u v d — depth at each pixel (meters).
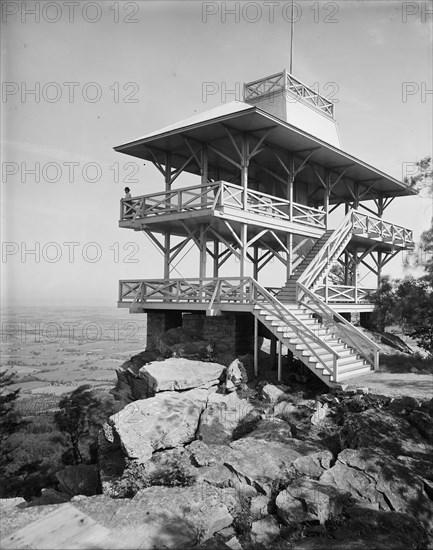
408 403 9.12
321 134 18.56
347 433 8.29
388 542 5.59
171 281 14.89
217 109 15.56
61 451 23.31
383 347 16.11
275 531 6.02
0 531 5.38
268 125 13.29
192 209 13.62
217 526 6.00
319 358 11.04
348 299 19.41
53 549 4.83
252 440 8.45
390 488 6.59
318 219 17.78
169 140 14.98
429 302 8.66
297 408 9.97
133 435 8.84
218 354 13.35
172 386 11.01
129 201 15.79
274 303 12.34
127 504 6.19
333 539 5.75
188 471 7.50
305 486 6.59
